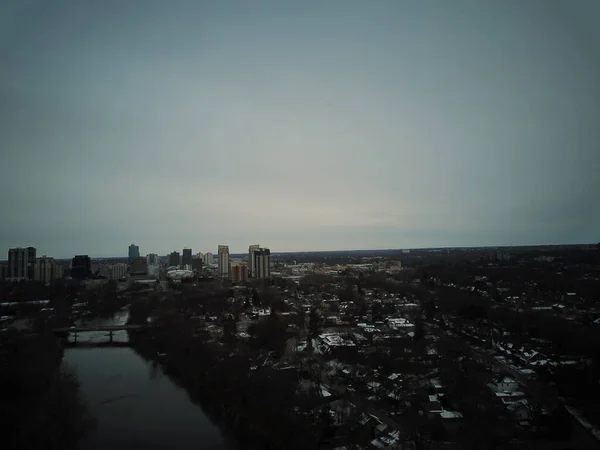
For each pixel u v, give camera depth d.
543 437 155.88
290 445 163.25
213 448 170.00
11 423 175.50
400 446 153.00
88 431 185.12
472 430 158.50
